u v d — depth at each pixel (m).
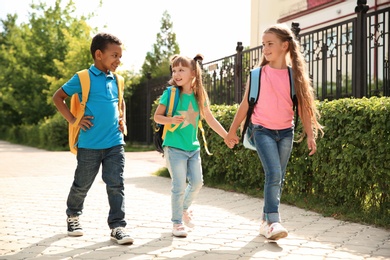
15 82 26.77
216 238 4.21
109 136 4.17
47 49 26.39
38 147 23.03
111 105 4.22
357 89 6.48
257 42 17.33
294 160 6.08
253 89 4.12
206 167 8.34
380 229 4.52
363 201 5.16
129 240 3.96
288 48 4.11
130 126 21.66
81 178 4.21
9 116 30.97
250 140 4.21
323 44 7.16
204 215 5.31
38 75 26.33
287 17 15.63
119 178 4.16
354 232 4.40
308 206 5.59
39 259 3.55
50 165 12.66
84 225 4.85
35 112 26.80
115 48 4.19
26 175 10.12
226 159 7.53
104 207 5.98
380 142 4.75
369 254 3.64
